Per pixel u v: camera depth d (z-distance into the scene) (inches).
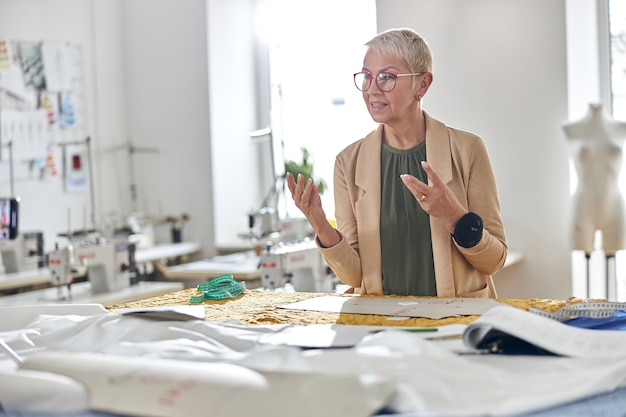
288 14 216.2
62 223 206.2
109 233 206.2
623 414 37.4
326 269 136.2
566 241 164.1
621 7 172.6
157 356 49.1
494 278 170.6
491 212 81.6
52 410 39.0
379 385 36.9
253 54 223.9
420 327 54.7
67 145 208.1
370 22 205.8
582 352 45.4
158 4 219.1
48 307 63.4
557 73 163.0
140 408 37.1
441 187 72.0
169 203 220.5
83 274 182.9
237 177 222.1
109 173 219.5
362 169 84.8
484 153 82.3
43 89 202.8
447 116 172.4
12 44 195.9
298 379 37.9
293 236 163.6
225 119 217.9
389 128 84.4
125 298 145.5
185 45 216.4
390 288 83.7
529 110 165.8
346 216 86.6
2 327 61.8
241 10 221.6
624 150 160.7
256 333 54.2
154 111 221.5
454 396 38.5
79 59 212.4
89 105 214.8
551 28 163.0
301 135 214.1
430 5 171.9
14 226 168.7
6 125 194.1
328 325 56.7
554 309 61.1
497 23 167.3
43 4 203.3
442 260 80.4
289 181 78.3
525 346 48.2
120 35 223.6
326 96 210.8
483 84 169.0
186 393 37.4
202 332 54.7
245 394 36.8
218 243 214.8
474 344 47.5
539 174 165.6
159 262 203.2
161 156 220.8
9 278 162.1
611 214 153.3
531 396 38.8
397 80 79.8
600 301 62.4
